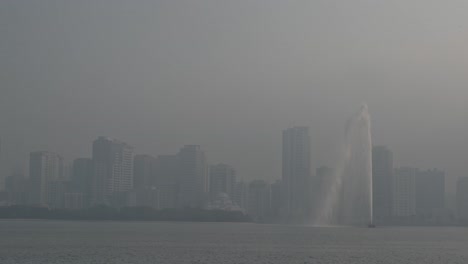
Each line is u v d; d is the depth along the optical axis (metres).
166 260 181.12
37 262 174.25
